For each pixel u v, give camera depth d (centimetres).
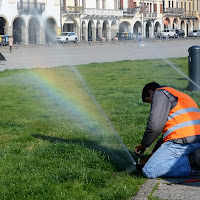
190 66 1286
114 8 8225
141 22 8925
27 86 1533
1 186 536
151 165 540
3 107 1110
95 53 3916
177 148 535
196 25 10875
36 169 597
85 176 559
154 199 473
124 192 498
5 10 5950
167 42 6744
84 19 7369
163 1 9612
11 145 739
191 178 537
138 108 1063
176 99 545
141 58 3127
